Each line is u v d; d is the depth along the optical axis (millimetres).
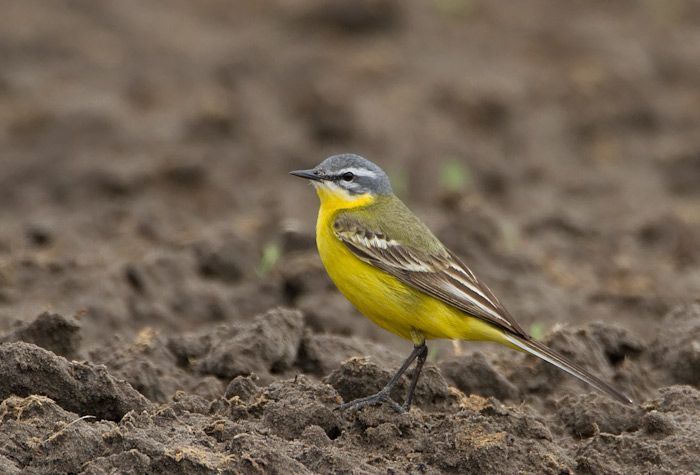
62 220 18719
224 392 10898
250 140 22469
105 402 9688
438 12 30453
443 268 10875
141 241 17812
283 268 15883
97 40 27266
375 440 9461
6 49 26156
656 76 27203
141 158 21641
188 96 24641
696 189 22562
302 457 8898
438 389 10672
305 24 29094
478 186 22078
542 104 25266
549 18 30594
